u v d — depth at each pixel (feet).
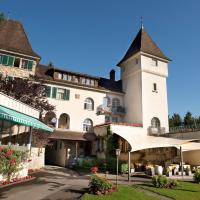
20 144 59.06
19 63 115.75
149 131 131.34
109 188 46.01
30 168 83.05
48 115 120.47
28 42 126.21
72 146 116.57
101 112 134.00
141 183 66.59
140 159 109.09
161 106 141.69
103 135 112.78
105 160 100.12
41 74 128.26
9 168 50.83
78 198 40.06
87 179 66.90
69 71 130.31
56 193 43.21
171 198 48.34
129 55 150.92
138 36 158.92
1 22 134.00
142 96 135.54
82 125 127.34
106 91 139.44
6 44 117.39
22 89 87.66
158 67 147.43
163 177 61.87
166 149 113.09
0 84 88.07
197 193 55.52
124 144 107.45
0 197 37.19
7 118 44.98
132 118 139.44
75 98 128.77
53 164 116.26
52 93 122.93
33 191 43.37
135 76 144.46
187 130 117.19
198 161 106.63
